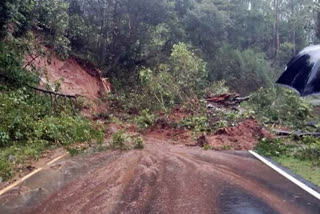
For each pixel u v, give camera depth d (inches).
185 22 1715.1
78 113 669.3
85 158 387.9
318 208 236.1
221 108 924.0
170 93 847.1
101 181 295.1
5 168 317.1
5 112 463.2
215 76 1710.1
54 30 812.6
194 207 234.7
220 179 306.0
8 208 232.2
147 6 1135.6
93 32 1087.0
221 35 1863.9
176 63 946.7
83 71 967.6
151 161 375.6
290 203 245.1
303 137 533.6
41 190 270.4
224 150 459.5
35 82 622.2
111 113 780.0
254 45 2406.5
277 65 2374.5
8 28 634.2
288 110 776.3
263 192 269.4
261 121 723.4
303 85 235.6
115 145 466.0
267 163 376.5
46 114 552.7
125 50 1174.3
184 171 333.4
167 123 628.1
